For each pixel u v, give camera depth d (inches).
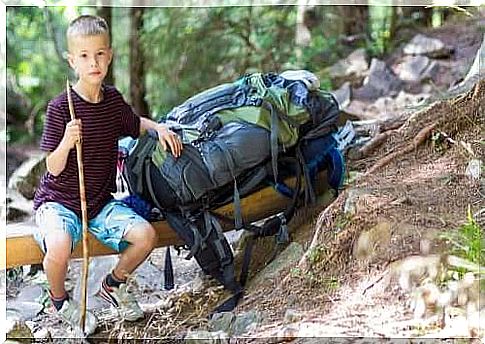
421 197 212.1
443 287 173.0
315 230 215.8
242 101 232.8
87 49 204.2
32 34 615.5
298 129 229.9
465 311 167.9
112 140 213.2
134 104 528.1
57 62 618.8
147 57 525.0
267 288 212.8
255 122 225.0
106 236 213.2
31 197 366.6
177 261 269.6
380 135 271.0
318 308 189.6
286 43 536.1
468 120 252.2
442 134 249.9
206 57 531.5
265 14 536.1
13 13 603.8
